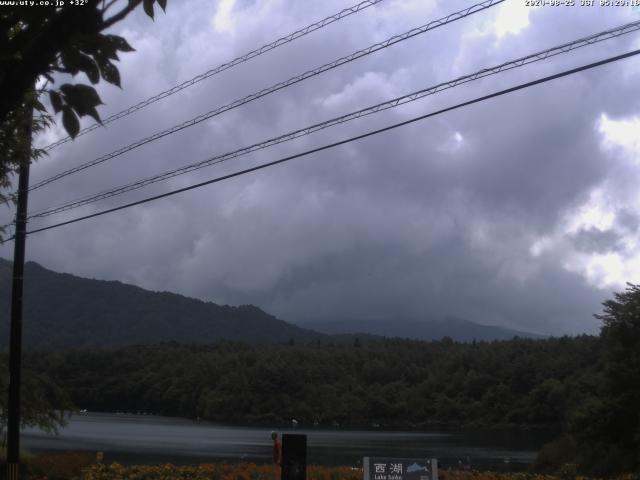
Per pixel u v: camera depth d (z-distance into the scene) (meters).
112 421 102.19
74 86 3.31
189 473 20.59
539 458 39.25
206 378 118.62
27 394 24.45
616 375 34.31
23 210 17.77
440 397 111.06
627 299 35.69
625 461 32.19
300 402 112.94
